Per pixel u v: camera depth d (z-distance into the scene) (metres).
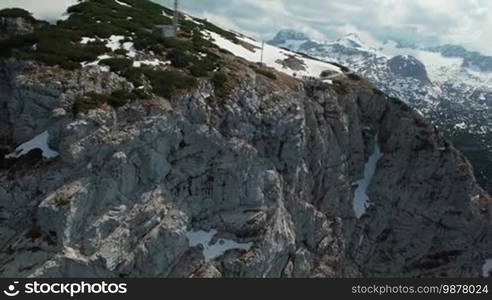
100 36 71.50
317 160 82.56
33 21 71.62
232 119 67.50
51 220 50.62
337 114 88.38
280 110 73.62
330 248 79.25
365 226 88.94
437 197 94.31
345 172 89.31
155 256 56.31
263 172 68.75
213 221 64.06
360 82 98.81
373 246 89.50
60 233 50.22
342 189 87.50
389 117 97.12
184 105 63.28
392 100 98.31
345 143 89.31
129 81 61.59
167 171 60.34
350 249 86.56
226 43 95.38
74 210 51.16
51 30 69.06
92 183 53.69
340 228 83.75
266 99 73.44
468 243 95.88
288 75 87.62
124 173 55.81
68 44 65.69
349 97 92.31
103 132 55.41
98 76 60.69
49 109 57.97
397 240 91.94
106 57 65.31
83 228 52.28
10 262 49.75
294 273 71.62
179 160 62.28
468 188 95.81
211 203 64.31
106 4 87.94
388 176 93.31
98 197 54.06
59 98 57.44
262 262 63.41
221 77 69.94
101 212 53.88
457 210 95.12
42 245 50.34
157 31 79.81
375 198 92.12
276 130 72.56
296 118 75.31
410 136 94.88
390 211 92.50
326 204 85.06
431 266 92.62
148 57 69.31
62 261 49.69
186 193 62.66
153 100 60.59
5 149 57.09
